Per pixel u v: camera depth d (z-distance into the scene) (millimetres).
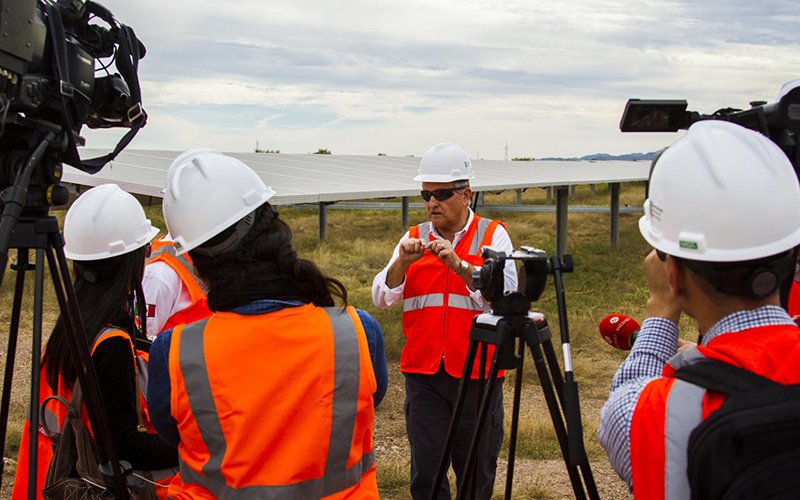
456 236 4039
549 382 2109
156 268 3717
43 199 2080
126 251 2494
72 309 2094
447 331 3844
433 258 3947
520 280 2162
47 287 10953
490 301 2146
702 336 1606
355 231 22719
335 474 1899
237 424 1818
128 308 2564
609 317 2260
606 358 8719
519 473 5238
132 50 2328
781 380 1378
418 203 32469
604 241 21266
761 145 1526
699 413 1412
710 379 1415
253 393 1836
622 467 1564
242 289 1911
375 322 2062
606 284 14180
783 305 1802
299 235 21219
